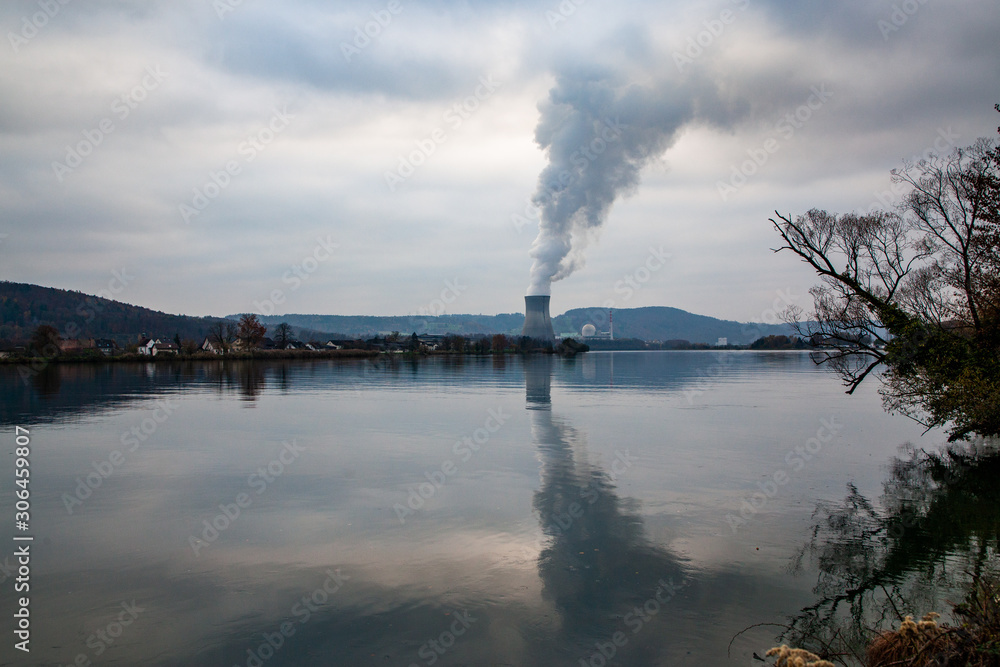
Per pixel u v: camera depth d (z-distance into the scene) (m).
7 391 48.66
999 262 21.05
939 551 13.29
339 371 82.19
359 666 8.81
